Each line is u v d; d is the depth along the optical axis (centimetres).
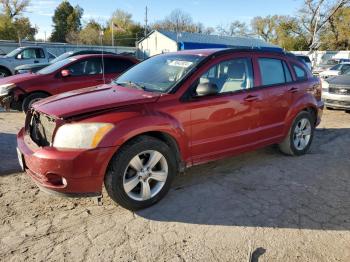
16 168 493
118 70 940
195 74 412
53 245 313
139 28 6900
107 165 342
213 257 298
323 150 600
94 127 335
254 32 6862
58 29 7119
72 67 888
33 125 387
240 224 350
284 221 355
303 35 5288
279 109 506
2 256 297
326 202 399
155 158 372
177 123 386
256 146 485
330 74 1608
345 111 1029
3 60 1666
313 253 305
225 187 436
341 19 4738
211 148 427
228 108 434
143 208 377
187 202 395
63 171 326
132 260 293
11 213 369
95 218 360
